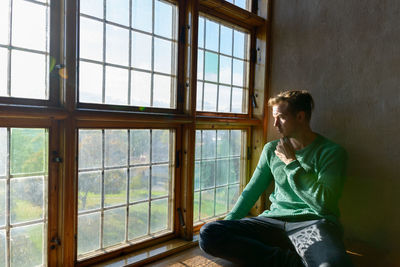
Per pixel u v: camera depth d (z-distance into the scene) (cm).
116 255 153
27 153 121
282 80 222
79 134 136
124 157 154
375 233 180
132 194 159
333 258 118
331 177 144
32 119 120
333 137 197
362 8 183
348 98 190
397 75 170
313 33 205
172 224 181
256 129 232
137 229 164
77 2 128
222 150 214
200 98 195
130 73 154
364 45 182
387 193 176
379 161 178
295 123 159
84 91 136
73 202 131
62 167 128
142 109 159
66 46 123
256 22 220
